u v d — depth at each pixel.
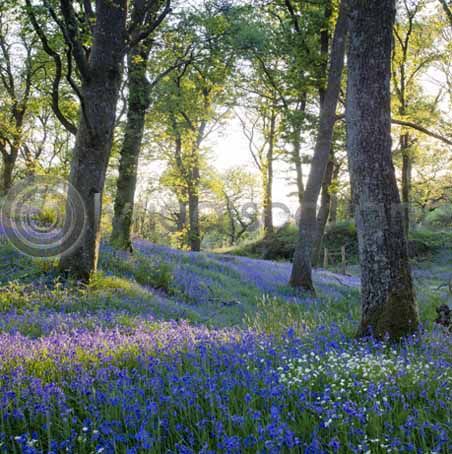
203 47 19.36
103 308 11.30
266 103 31.75
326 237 39.97
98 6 13.39
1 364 5.75
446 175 36.75
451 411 4.48
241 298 16.48
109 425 4.25
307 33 22.16
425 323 9.19
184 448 3.82
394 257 8.20
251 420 4.26
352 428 4.07
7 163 36.94
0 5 11.93
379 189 8.30
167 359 6.23
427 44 33.59
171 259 20.05
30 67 24.80
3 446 4.05
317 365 5.89
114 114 13.65
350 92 8.58
